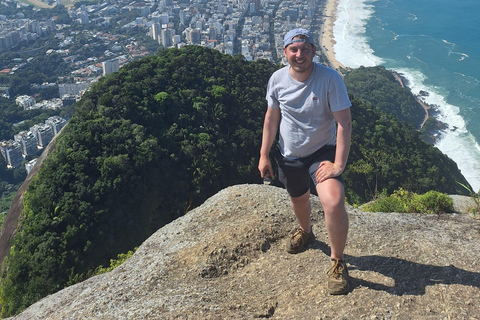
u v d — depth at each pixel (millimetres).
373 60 79875
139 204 24641
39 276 18766
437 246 4117
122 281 4324
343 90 3504
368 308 3383
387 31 94562
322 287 3719
